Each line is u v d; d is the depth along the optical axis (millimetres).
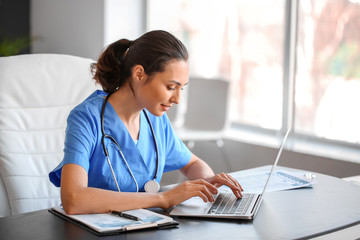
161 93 1459
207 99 3887
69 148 1451
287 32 3781
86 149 1479
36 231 1232
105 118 1564
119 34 4309
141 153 1621
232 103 4359
